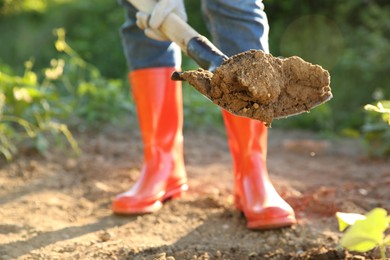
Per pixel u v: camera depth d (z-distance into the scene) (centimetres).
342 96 634
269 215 229
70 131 450
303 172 356
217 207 266
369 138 404
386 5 694
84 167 351
